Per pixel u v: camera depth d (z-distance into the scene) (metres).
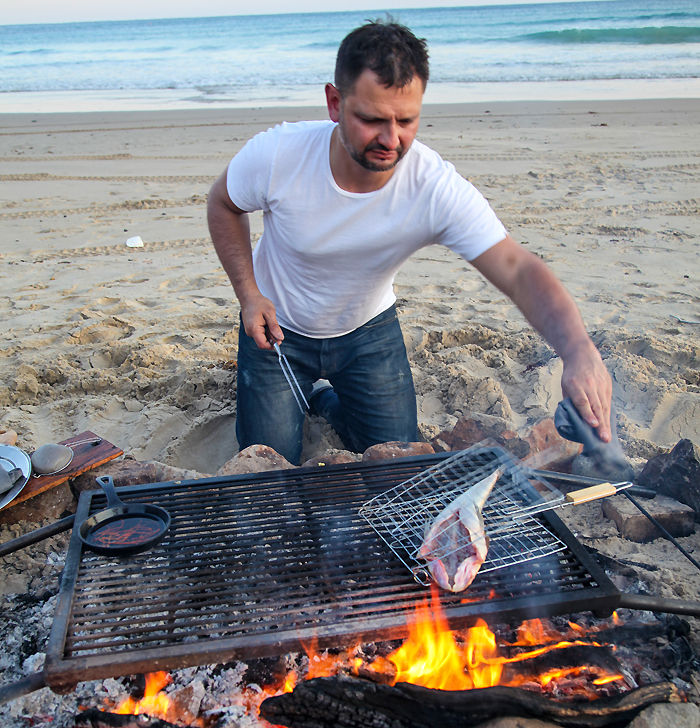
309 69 23.27
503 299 4.93
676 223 6.70
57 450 2.45
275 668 1.84
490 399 3.44
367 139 1.99
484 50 25.98
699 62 20.11
